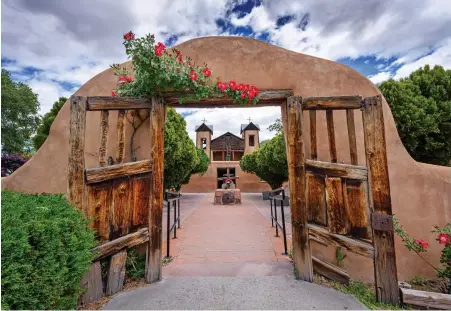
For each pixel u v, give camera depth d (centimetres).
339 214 247
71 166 225
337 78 295
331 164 253
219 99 279
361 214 240
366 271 272
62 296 172
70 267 172
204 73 266
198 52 305
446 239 247
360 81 294
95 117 296
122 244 240
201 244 404
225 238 442
